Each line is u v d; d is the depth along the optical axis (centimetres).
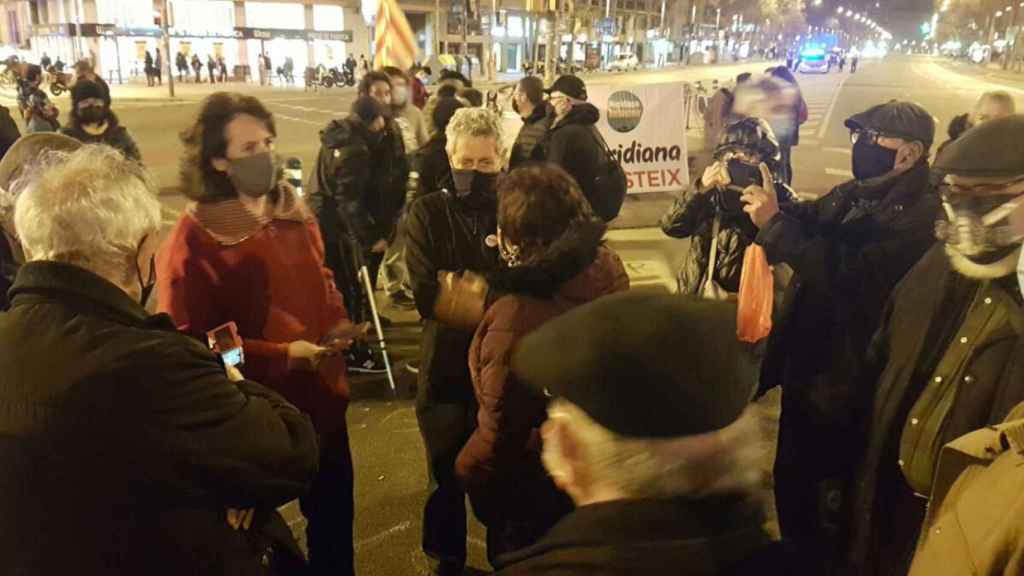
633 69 5822
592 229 201
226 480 148
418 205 270
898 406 201
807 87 3812
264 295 230
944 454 133
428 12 4997
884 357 214
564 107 503
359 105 498
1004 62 7206
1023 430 121
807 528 247
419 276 265
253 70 4825
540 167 213
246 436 150
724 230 342
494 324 198
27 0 4997
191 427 142
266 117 228
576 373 101
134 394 135
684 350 100
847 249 256
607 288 201
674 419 96
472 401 264
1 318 142
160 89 3747
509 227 206
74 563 135
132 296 156
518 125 766
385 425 437
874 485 209
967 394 180
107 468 134
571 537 99
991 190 175
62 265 143
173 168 1282
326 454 257
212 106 222
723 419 99
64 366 133
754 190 281
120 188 150
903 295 209
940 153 193
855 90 3559
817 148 1565
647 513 98
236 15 4741
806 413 252
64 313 140
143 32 4491
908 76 5472
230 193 227
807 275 257
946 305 194
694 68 6381
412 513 357
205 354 153
